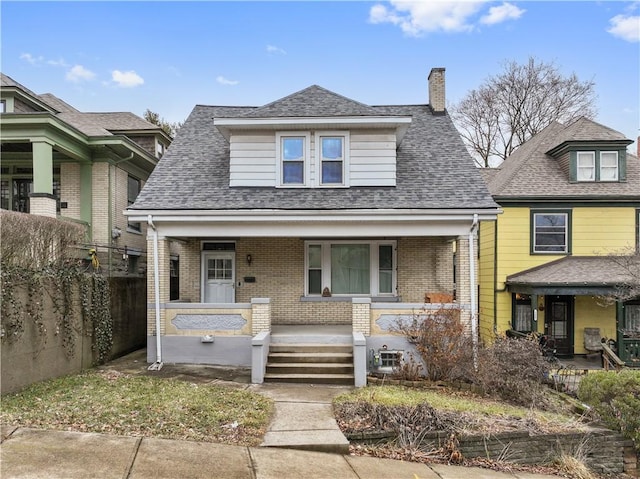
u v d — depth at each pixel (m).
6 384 7.39
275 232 11.15
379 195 11.55
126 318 12.46
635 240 15.46
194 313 10.95
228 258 13.52
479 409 7.82
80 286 9.87
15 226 8.00
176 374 9.80
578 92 30.69
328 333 11.30
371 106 15.79
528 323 15.85
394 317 10.77
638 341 13.77
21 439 5.42
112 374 9.45
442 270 13.19
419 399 8.00
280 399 8.07
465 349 9.84
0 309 7.27
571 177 15.94
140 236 17.95
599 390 7.88
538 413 8.05
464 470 6.15
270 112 12.27
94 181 15.47
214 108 15.51
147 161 17.20
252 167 12.00
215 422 6.48
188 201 11.23
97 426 6.00
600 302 15.70
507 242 15.80
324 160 12.08
